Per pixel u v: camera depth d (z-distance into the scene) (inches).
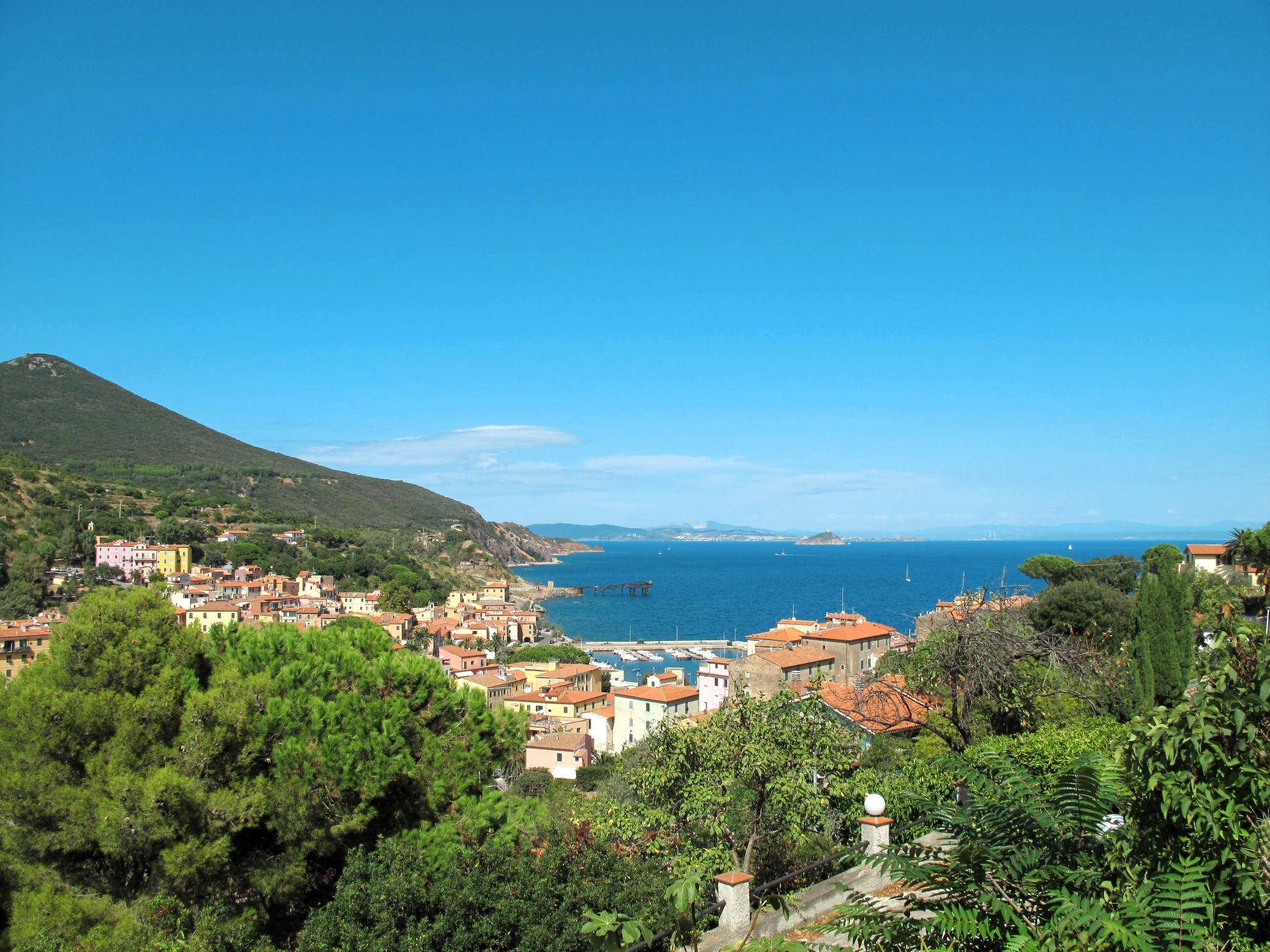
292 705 751.7
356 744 716.0
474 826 725.9
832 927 283.9
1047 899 264.1
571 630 7760.8
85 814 639.1
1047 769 749.9
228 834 668.1
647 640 7116.1
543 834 660.7
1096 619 1817.2
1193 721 267.9
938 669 941.2
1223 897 250.2
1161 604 1268.5
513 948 514.6
